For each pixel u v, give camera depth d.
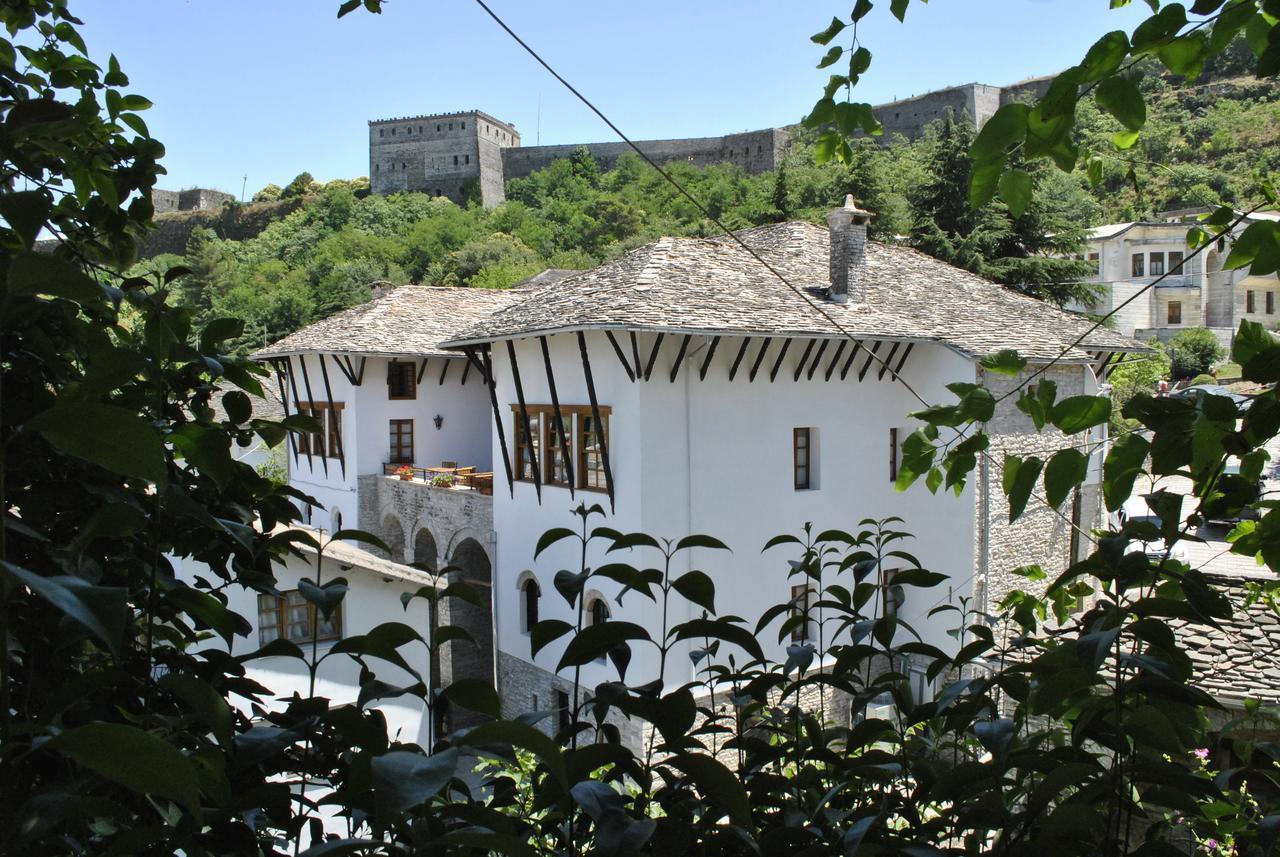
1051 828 2.36
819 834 2.56
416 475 25.16
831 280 19.52
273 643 2.82
